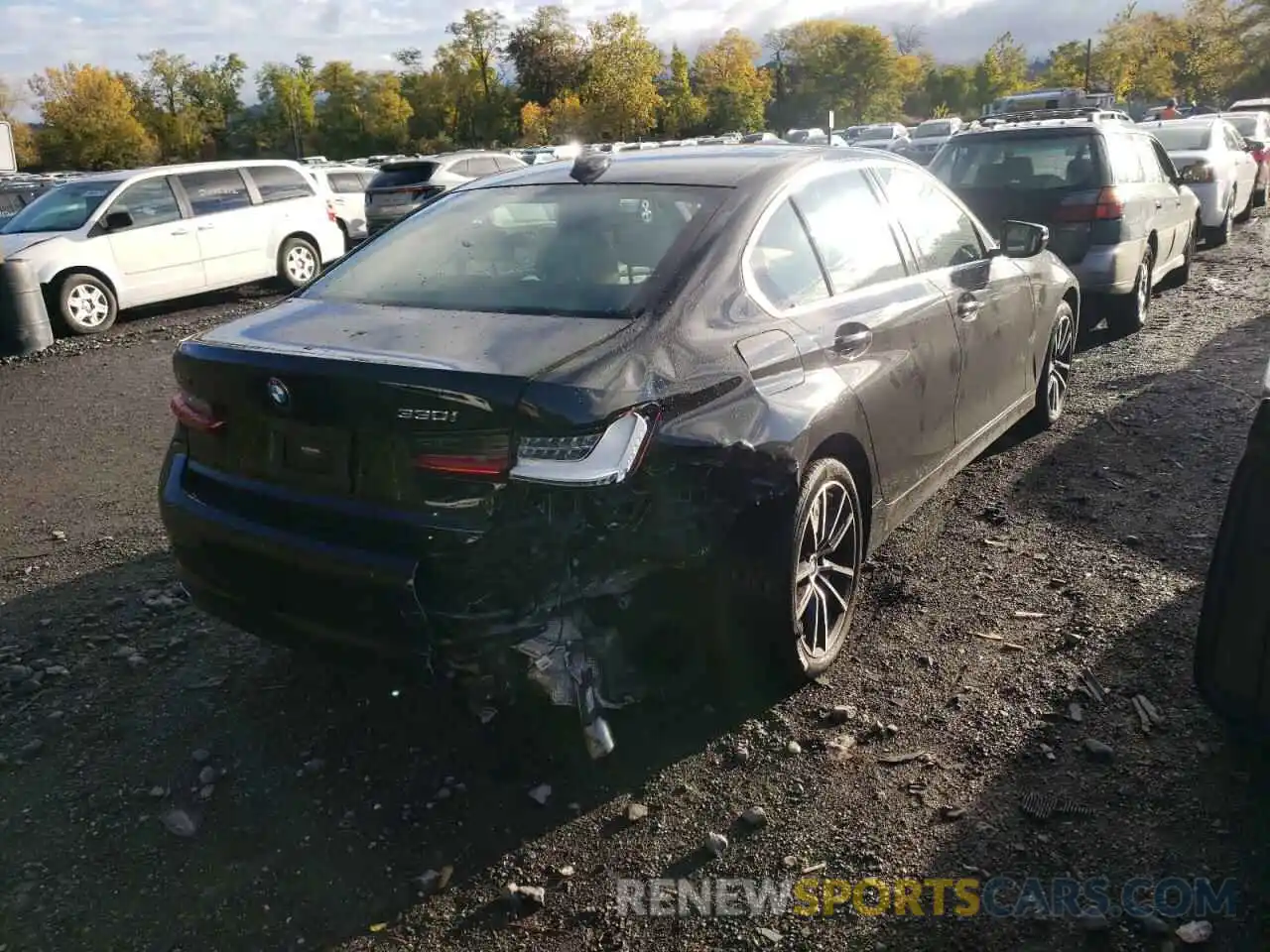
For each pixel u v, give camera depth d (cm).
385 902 266
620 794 301
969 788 292
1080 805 281
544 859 278
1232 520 275
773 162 379
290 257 1388
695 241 328
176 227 1244
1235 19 5988
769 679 338
